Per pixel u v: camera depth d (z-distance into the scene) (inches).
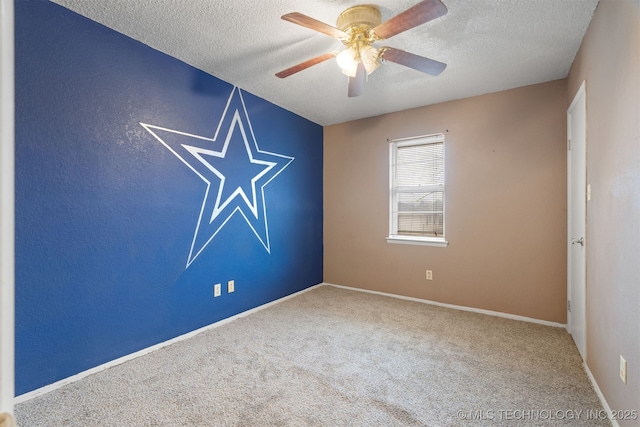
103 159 80.6
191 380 75.4
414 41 85.4
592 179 75.3
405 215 144.8
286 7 72.1
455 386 72.7
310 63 79.4
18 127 66.9
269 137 132.7
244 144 121.1
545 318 110.7
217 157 110.5
